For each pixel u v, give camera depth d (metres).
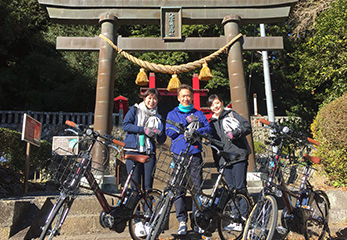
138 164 3.80
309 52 15.54
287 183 3.54
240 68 6.54
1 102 16.78
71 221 3.89
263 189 3.29
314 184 5.98
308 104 21.56
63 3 6.73
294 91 22.09
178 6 6.85
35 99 16.83
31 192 6.18
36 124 6.05
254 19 6.93
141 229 3.45
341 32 13.06
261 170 3.43
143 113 4.05
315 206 3.68
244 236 3.12
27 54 18.45
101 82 6.47
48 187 6.95
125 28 20.05
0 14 16.75
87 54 17.73
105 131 6.20
